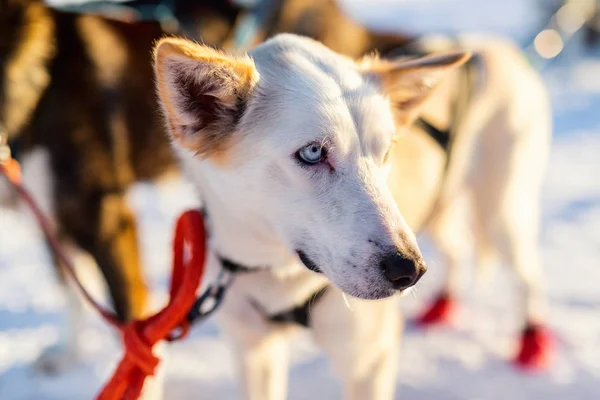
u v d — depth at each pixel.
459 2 4.27
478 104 0.93
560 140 2.01
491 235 0.99
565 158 1.86
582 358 0.97
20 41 0.86
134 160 0.96
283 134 0.62
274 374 0.80
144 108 0.96
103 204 0.88
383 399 0.75
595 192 1.61
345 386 0.76
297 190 0.62
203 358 1.00
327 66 0.66
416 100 0.72
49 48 0.89
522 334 0.98
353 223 0.60
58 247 0.81
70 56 0.90
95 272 0.97
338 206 0.61
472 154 0.96
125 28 0.97
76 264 0.93
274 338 0.77
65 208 0.87
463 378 0.95
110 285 0.89
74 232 0.88
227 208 0.67
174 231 0.71
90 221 0.88
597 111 2.26
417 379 0.94
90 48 0.92
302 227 0.63
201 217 0.70
